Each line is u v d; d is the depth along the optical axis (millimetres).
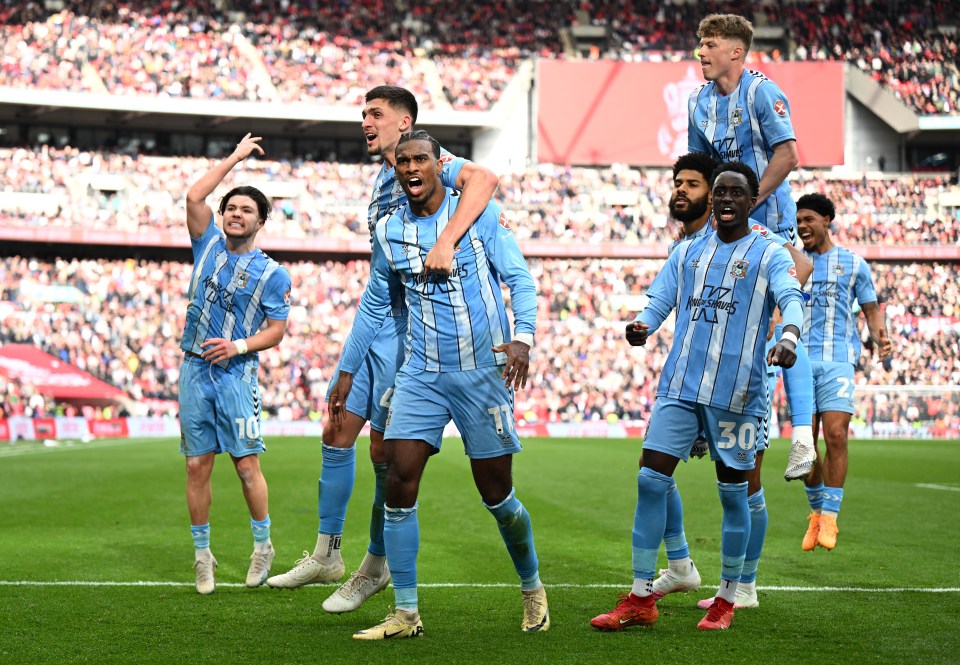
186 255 43031
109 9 43781
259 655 5613
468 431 6230
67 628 6328
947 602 7324
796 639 6055
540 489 16609
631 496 15508
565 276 43250
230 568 8906
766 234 6711
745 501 6477
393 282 6574
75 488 16250
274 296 8008
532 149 46875
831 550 10031
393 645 5895
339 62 45719
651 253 43188
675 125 45938
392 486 6188
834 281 10195
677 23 48688
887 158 46844
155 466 20641
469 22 48094
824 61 45438
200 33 44594
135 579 8250
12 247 41719
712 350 6363
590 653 5664
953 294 42844
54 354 36969
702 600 7301
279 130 46500
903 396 36469
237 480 17781
